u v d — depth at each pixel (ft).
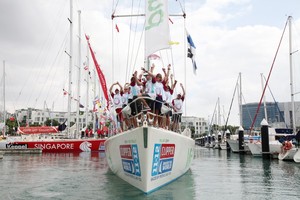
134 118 29.32
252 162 65.77
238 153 105.81
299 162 63.36
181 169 34.76
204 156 90.68
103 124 107.65
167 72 32.89
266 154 73.77
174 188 29.09
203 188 31.27
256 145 85.56
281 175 43.01
